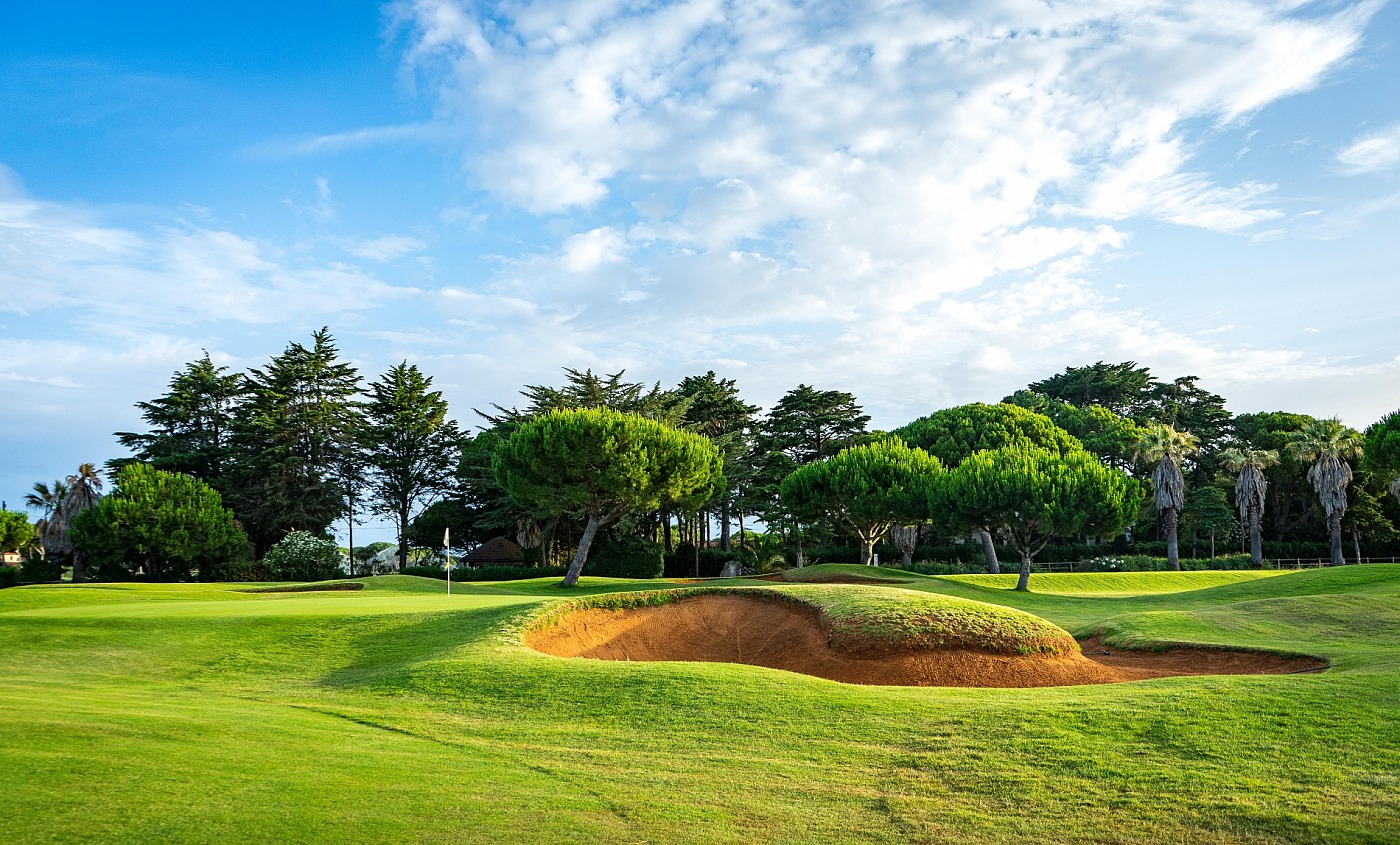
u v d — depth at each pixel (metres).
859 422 64.06
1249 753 8.36
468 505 62.72
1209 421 72.50
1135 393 76.44
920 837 6.66
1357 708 9.66
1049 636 15.84
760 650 16.91
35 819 6.04
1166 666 16.72
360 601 22.34
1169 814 7.03
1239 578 45.91
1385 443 46.00
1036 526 37.94
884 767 8.34
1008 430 53.09
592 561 50.66
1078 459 39.81
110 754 7.68
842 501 43.97
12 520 64.25
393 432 60.31
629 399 55.12
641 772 8.18
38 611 19.09
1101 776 7.91
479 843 6.19
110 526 42.62
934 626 15.55
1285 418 66.19
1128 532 65.50
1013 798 7.46
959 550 58.47
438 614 17.61
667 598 19.16
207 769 7.46
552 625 16.91
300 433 59.44
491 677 12.12
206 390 63.28
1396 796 7.24
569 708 10.67
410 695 11.55
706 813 7.07
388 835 6.22
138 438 61.97
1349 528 62.41
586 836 6.45
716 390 63.19
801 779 8.01
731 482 55.72
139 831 5.96
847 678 14.69
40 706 9.73
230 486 57.62
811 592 18.77
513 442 37.69
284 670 14.15
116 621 16.98
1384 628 20.22
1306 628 20.61
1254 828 6.71
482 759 8.48
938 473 43.41
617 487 36.59
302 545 47.09
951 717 9.83
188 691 12.65
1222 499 59.91
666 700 10.76
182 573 45.38
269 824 6.25
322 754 8.32
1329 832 6.58
